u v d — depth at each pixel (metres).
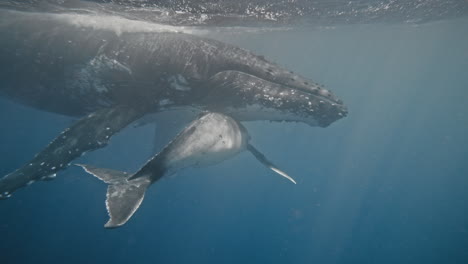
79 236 31.73
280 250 34.78
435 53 64.06
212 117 6.00
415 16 25.88
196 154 5.20
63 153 6.14
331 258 34.78
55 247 29.64
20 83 10.25
